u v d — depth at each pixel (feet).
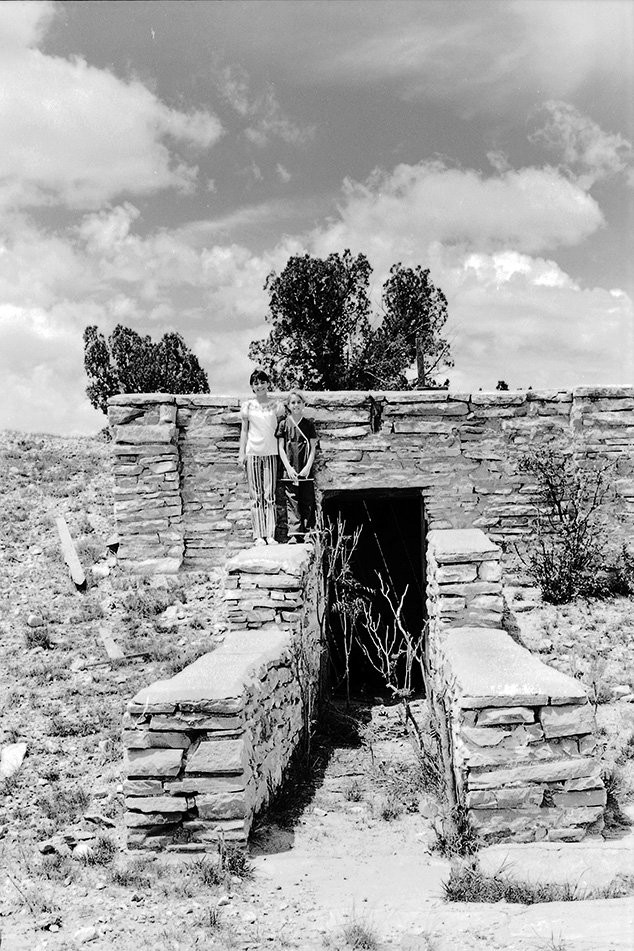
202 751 19.75
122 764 25.08
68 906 17.44
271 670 24.58
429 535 39.17
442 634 30.66
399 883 18.12
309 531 40.19
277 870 19.10
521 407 42.47
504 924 15.48
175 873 18.83
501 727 19.53
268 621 30.91
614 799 21.30
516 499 42.24
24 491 51.83
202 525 41.91
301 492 41.14
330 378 90.58
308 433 41.01
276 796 24.08
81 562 41.68
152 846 19.72
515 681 20.06
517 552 41.78
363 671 48.34
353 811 23.45
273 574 31.07
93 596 38.70
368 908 16.90
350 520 53.21
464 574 32.35
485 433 42.32
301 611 31.40
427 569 38.22
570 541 40.45
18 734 27.27
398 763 27.89
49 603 38.29
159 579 39.73
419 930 15.64
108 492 51.03
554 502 41.86
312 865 19.36
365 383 91.50
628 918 15.21
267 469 39.81
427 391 42.11
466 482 42.16
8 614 37.32
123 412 41.47
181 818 19.75
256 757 21.74
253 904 17.39
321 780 26.55
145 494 41.42
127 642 34.14
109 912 17.11
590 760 19.38
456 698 21.01
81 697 29.89
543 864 18.06
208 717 19.80
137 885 18.28
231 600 31.22
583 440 42.19
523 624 36.24
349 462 41.81
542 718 19.51
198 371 112.78
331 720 34.32
